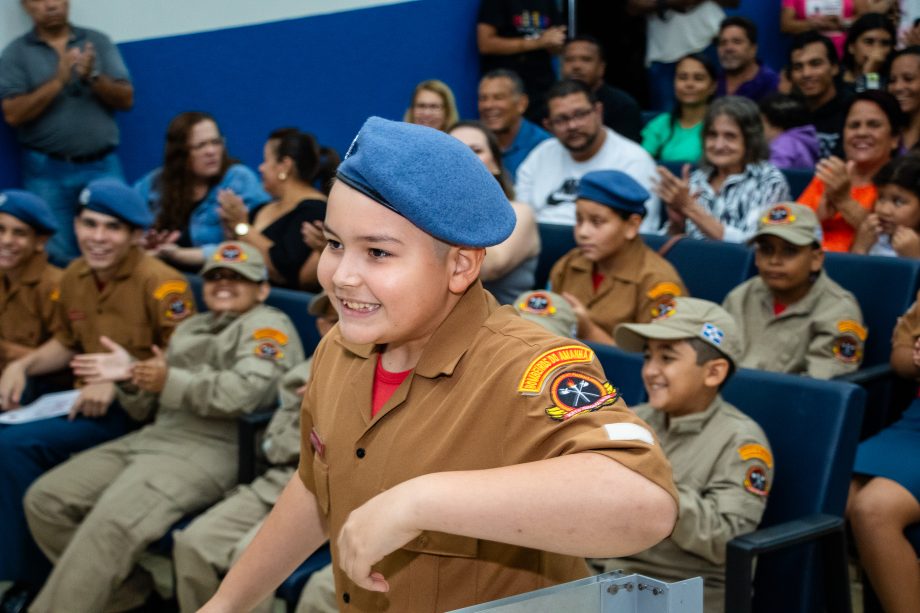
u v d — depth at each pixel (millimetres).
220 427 3455
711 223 4637
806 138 5914
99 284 3891
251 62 5887
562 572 1266
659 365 2641
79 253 5141
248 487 3230
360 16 6309
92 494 3455
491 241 1122
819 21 7641
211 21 5695
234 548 3064
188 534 3109
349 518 1055
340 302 1149
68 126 5000
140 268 3822
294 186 4703
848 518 3029
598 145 5203
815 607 2551
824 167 4434
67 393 3926
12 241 4039
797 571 2537
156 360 3391
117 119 5414
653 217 5207
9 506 3584
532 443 1134
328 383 1341
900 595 2930
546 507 1017
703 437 2641
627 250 3863
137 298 3809
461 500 1014
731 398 2809
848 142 4844
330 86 6242
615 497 1023
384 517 1020
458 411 1197
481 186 1125
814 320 3621
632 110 6434
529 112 6801
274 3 5930
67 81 4969
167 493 3305
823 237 4672
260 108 5965
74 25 5066
